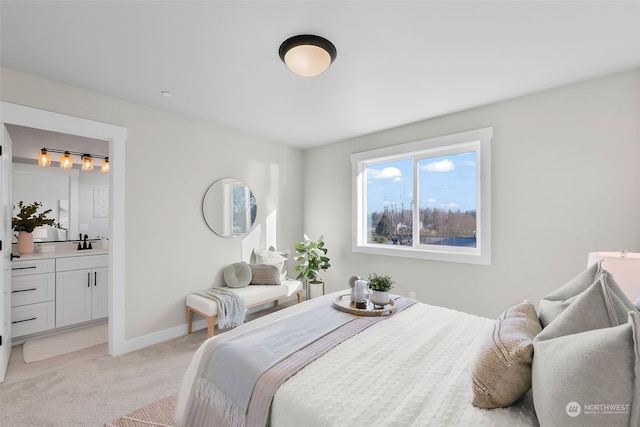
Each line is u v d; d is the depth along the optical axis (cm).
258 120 326
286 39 180
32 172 364
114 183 263
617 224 223
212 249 341
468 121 293
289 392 111
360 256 384
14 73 217
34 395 201
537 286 256
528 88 246
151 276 288
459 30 171
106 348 279
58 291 317
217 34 175
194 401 142
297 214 448
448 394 108
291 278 438
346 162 402
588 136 233
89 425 172
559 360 84
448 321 184
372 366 129
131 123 275
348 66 211
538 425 93
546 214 252
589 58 201
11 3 148
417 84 239
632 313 76
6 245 235
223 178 351
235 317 299
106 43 184
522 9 153
